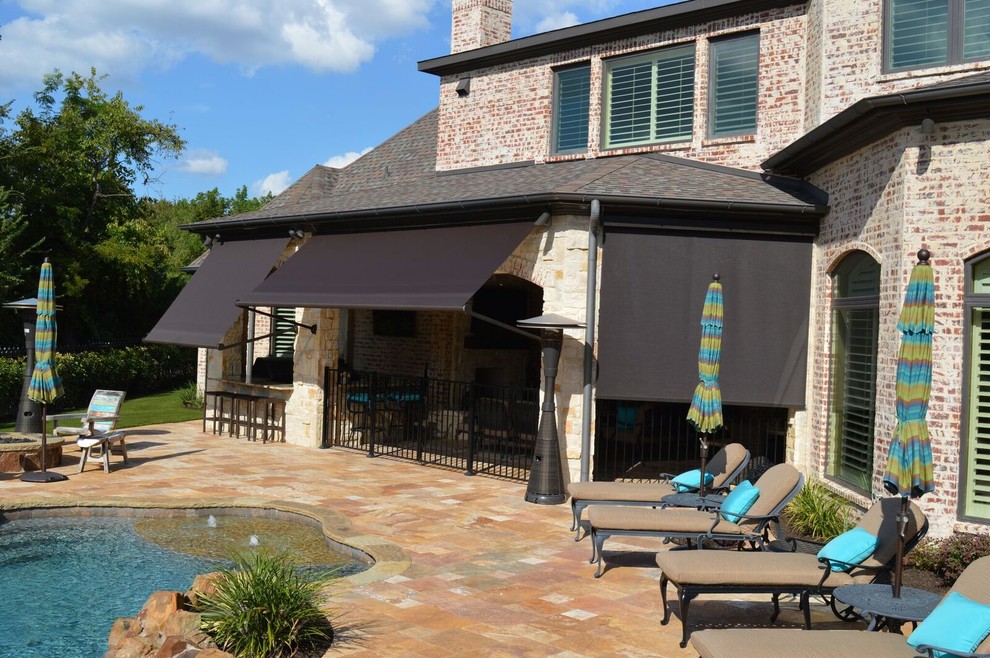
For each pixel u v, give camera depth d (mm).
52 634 8734
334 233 20062
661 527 10484
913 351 7402
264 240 21562
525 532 12695
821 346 15352
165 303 44719
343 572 10977
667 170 17719
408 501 14688
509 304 26328
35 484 15188
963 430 11586
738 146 18219
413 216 18125
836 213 14852
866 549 8109
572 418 15883
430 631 8359
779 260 15906
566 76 21516
